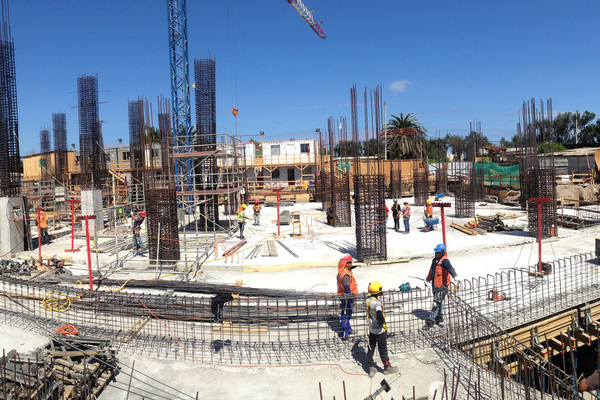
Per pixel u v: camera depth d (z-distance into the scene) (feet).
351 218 86.33
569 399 26.53
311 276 46.06
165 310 31.96
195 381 24.22
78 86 107.14
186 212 85.76
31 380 21.25
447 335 27.66
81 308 33.47
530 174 64.18
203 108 86.38
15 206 62.90
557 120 240.53
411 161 169.27
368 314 24.52
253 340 28.68
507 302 33.96
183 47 112.68
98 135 109.40
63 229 85.10
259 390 23.24
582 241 60.03
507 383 24.26
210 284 38.86
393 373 24.31
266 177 153.99
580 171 137.80
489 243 60.13
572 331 33.53
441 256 29.30
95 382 23.24
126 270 48.85
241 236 69.82
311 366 25.53
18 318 33.06
